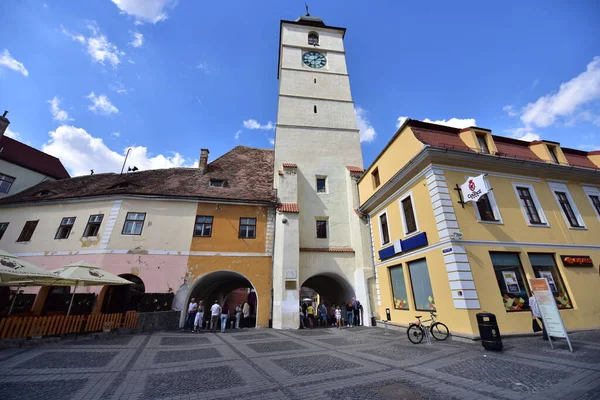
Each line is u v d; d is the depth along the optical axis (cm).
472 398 441
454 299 971
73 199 1822
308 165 2220
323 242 1942
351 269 1842
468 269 983
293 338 1173
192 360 756
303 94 2611
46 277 1047
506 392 459
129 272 1575
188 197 1791
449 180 1133
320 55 2927
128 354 828
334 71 2819
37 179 2372
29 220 1831
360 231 1823
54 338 988
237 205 1853
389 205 1502
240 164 2442
